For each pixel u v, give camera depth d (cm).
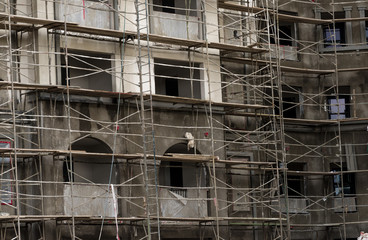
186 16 6150
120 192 5731
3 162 5347
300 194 6612
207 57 5978
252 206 6419
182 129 6034
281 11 7000
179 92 6397
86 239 5553
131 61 5878
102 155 5494
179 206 5962
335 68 6944
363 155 6925
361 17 7119
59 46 5581
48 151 5259
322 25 7144
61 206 5447
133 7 5944
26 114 5453
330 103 7100
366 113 7056
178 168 6412
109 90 5900
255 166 6456
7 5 5184
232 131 6272
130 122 5794
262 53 6469
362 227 6850
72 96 5578
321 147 6956
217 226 5831
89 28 5547
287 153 6806
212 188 5938
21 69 5491
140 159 5791
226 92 6425
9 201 5341
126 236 5712
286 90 6956
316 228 6806
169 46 6072
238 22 6594
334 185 6950
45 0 5441
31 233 5359
